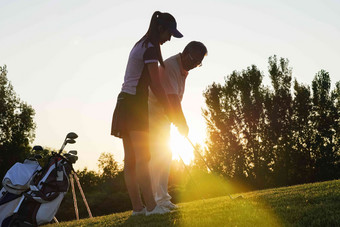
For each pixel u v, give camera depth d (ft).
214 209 14.23
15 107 143.13
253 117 143.13
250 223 10.66
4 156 135.03
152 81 14.29
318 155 140.67
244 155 142.00
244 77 151.33
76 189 184.03
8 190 13.42
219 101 149.59
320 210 11.27
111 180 193.67
